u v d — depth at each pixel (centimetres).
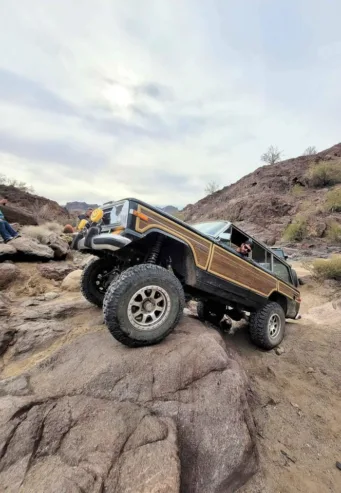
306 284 1153
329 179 3278
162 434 194
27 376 239
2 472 158
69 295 577
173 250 348
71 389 220
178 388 238
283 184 3716
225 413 227
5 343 313
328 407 328
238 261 386
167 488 156
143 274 261
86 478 155
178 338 295
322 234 2183
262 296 437
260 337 430
